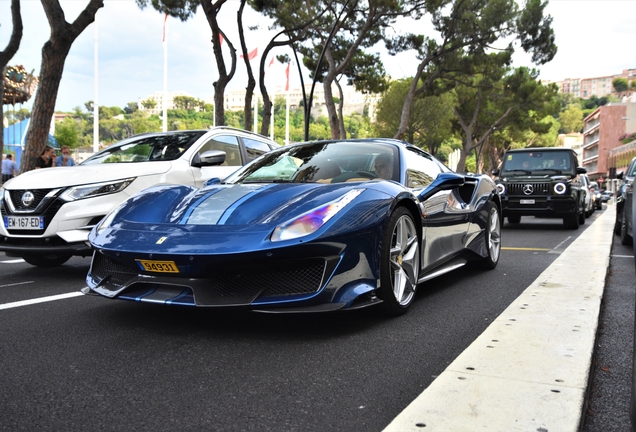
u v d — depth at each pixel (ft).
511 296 12.55
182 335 9.18
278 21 62.49
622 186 28.09
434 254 12.31
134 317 10.41
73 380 7.11
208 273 8.70
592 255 18.99
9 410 6.16
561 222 43.70
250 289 8.97
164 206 10.37
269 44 62.23
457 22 74.54
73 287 13.91
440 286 13.82
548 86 110.32
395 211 10.26
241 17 56.13
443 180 12.39
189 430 5.65
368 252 9.34
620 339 9.23
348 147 13.21
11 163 46.01
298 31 66.08
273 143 23.06
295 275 8.91
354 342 8.82
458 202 14.19
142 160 17.83
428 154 14.93
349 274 9.02
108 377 7.22
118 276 9.85
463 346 8.64
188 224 9.43
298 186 10.57
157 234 9.26
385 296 10.00
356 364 7.75
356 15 71.10
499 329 9.01
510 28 76.54
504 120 122.83
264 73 61.77
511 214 36.01
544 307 10.62
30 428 5.71
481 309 11.21
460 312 10.94
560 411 5.79
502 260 18.95
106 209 14.87
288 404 6.33
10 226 14.84
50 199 14.49
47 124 33.50
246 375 7.30
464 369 7.07
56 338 9.01
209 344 8.69
